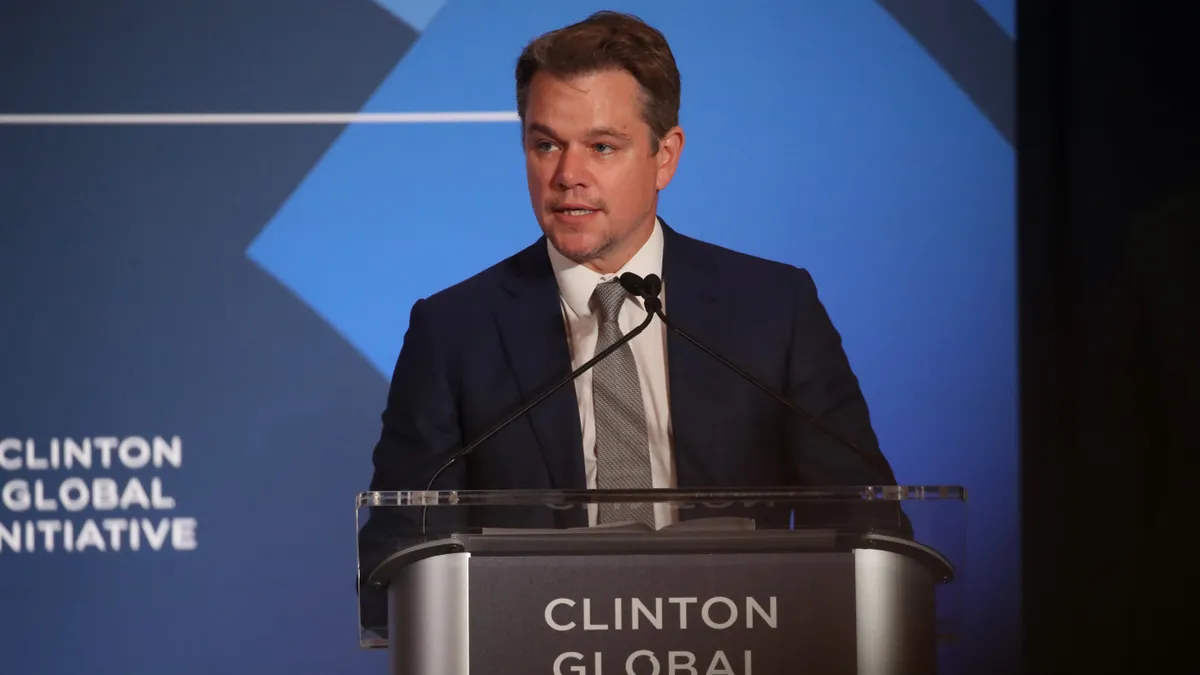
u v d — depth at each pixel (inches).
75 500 366.3
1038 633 386.3
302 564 371.6
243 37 377.1
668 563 182.4
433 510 186.5
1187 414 337.4
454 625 179.9
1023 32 388.5
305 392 373.7
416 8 378.9
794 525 188.5
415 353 351.3
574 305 343.9
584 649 180.2
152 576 367.9
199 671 367.2
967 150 384.8
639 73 349.4
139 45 374.9
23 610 363.3
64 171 371.2
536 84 349.7
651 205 349.7
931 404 378.6
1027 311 384.2
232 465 371.2
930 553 185.5
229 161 375.2
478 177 375.9
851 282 377.4
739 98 378.3
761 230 374.6
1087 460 383.9
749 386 347.6
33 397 366.3
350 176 376.2
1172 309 337.1
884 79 383.9
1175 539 354.6
